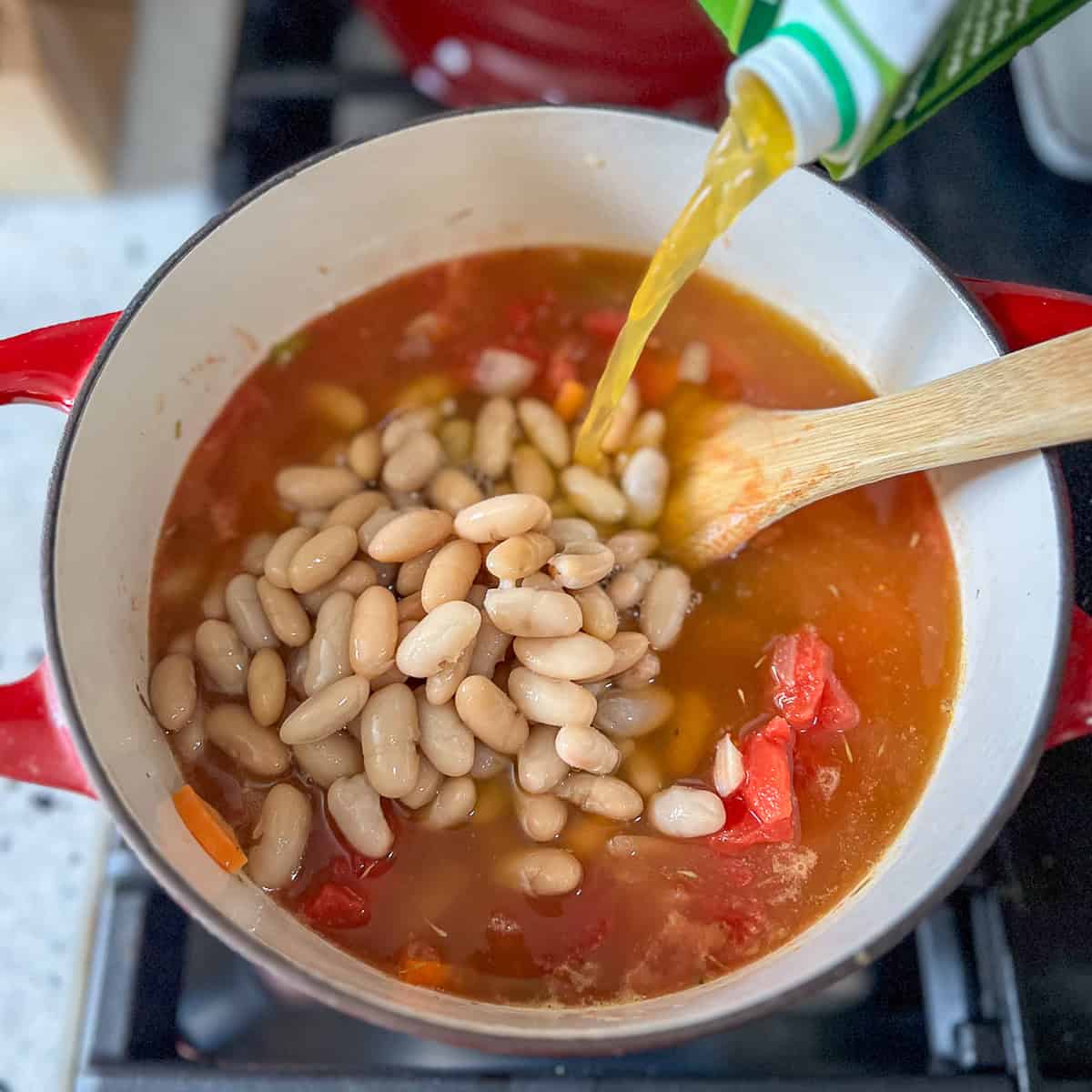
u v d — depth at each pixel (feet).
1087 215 1.16
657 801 0.90
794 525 0.99
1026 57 1.19
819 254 0.98
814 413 0.95
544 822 0.89
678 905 0.88
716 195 0.82
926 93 0.79
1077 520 0.97
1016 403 0.84
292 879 0.88
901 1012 0.95
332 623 0.91
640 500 0.99
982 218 1.15
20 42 1.16
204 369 0.98
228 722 0.90
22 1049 1.01
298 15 1.24
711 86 1.19
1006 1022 0.91
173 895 0.74
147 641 0.93
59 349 0.89
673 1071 0.92
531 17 1.15
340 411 1.02
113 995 0.92
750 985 0.78
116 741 0.83
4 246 1.28
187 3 1.38
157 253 1.28
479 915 0.88
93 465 0.87
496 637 0.92
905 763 0.92
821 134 0.75
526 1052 0.72
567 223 1.05
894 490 0.99
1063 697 0.83
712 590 0.98
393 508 0.99
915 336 0.96
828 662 0.94
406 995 0.79
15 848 1.07
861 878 0.88
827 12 0.73
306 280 1.01
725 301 1.05
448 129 0.96
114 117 1.33
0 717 0.80
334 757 0.89
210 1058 0.94
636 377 1.04
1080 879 0.93
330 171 0.95
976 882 0.93
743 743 0.93
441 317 1.06
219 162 1.20
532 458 1.01
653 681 0.95
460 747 0.89
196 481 0.99
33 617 1.14
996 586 0.91
